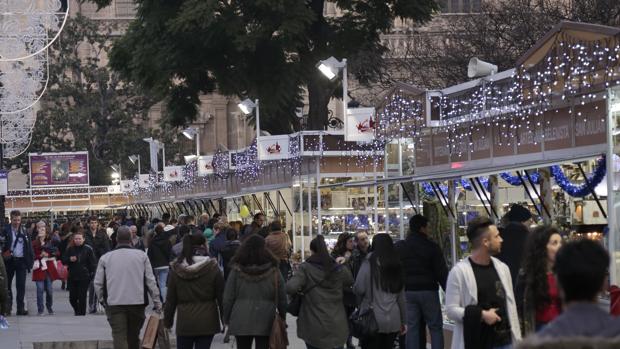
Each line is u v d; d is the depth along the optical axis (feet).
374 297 69.87
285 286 69.67
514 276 61.00
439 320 76.28
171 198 310.24
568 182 82.58
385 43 277.44
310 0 253.24
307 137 167.22
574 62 79.77
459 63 244.42
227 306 71.00
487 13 253.24
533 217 90.68
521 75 88.74
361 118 132.57
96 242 149.28
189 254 72.95
